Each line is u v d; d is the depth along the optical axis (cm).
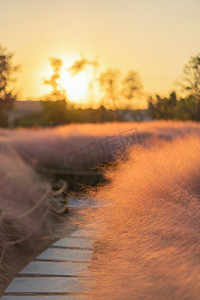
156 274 184
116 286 189
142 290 179
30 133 996
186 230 216
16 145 820
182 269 180
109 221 251
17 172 462
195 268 180
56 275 283
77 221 282
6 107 1709
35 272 298
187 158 322
